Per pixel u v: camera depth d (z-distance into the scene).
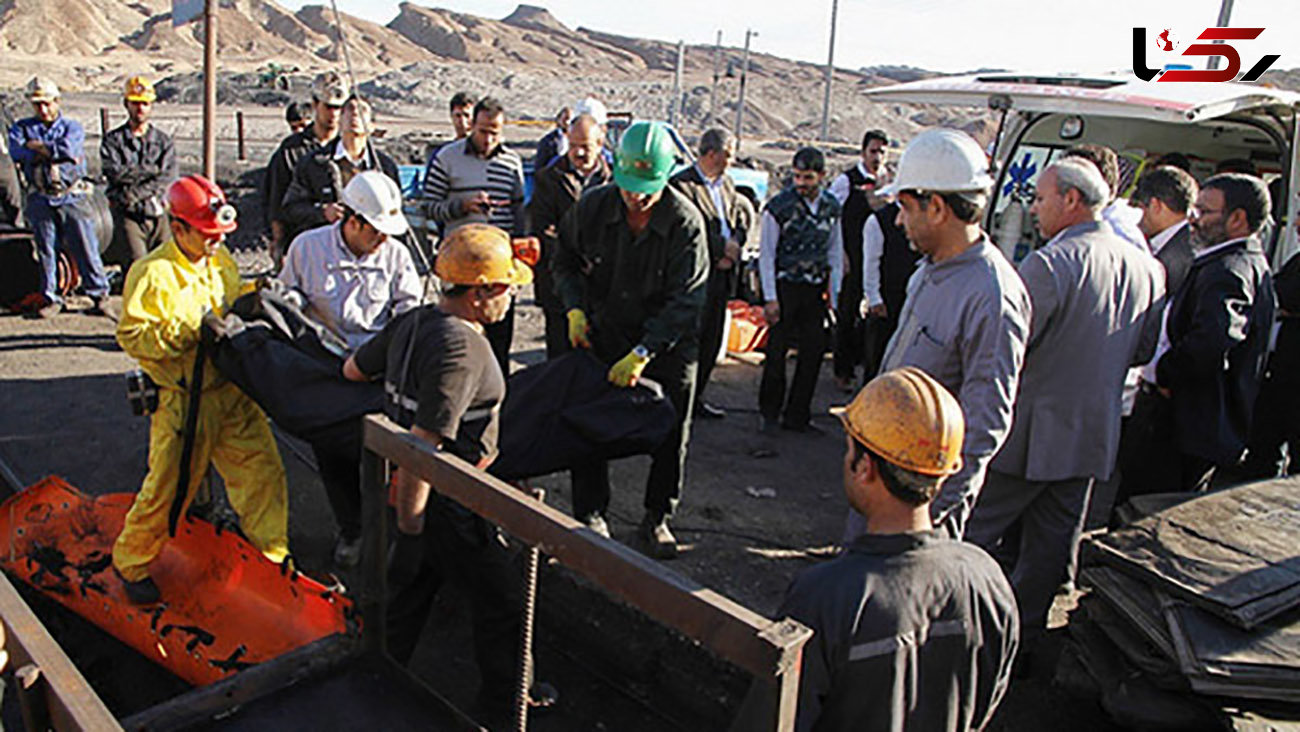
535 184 5.50
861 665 1.86
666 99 74.38
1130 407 4.69
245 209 12.55
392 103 58.00
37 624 1.81
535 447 3.78
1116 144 6.45
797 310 5.97
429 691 2.51
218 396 3.65
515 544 3.99
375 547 2.58
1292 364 4.77
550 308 5.59
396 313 4.16
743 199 5.95
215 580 3.65
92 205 8.04
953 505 2.85
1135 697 3.08
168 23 94.44
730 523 4.79
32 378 6.44
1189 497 3.74
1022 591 3.65
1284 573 3.08
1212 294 3.77
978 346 2.83
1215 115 5.01
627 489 5.18
